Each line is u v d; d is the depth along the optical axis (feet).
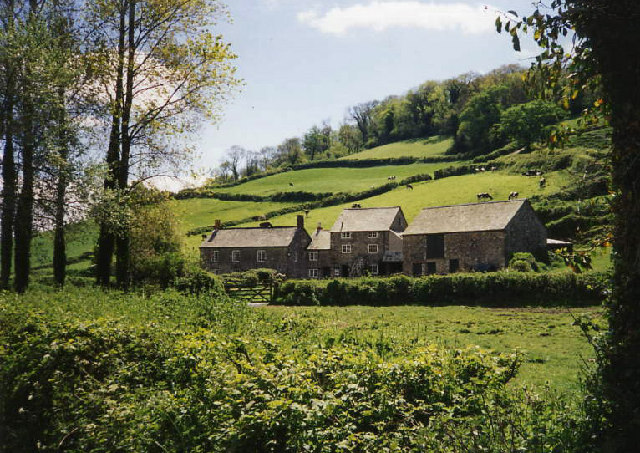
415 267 178.40
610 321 16.48
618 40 15.48
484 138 364.99
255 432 21.08
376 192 309.42
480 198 237.45
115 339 36.19
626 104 15.56
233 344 33.55
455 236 169.27
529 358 45.44
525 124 297.53
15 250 72.69
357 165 414.21
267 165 524.52
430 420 21.34
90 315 42.60
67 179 66.85
